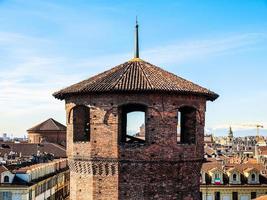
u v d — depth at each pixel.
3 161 104.19
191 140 33.06
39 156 124.88
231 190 104.19
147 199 30.81
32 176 95.19
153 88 30.88
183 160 31.72
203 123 33.72
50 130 159.38
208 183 104.19
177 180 31.48
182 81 34.00
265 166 113.06
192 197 32.22
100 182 31.48
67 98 33.75
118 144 31.09
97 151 31.45
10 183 90.06
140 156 30.94
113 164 31.08
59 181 120.88
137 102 31.22
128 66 34.84
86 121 33.78
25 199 89.69
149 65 35.47
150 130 31.19
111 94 31.34
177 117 31.83
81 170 32.41
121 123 32.03
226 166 109.56
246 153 180.25
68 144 33.81
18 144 138.12
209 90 34.03
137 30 36.16
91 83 32.53
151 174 30.98
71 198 33.28
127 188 30.95
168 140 31.38
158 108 31.34
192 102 32.72
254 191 104.44
